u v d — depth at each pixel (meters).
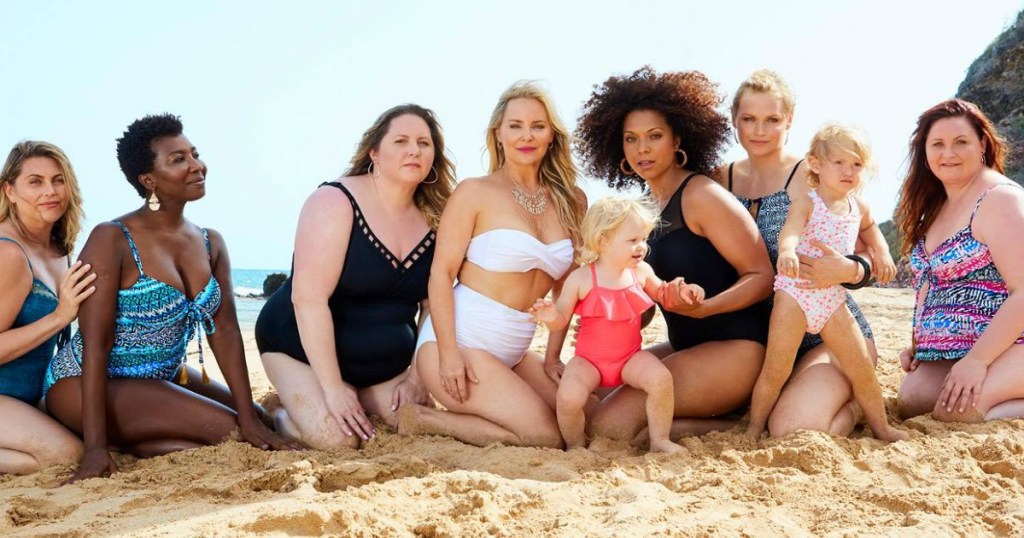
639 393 5.34
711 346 5.47
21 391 5.61
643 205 5.43
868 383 5.09
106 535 3.83
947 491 4.12
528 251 5.41
